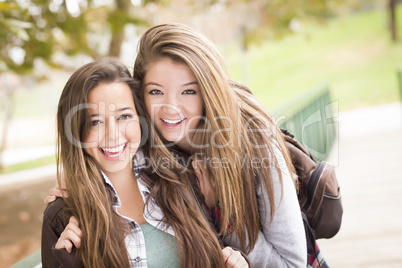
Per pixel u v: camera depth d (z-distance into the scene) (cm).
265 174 169
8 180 912
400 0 2772
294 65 2714
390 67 2234
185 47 167
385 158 725
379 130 979
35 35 559
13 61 599
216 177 171
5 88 1217
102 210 158
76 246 157
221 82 170
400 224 441
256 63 2930
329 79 2286
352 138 927
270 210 170
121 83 164
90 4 613
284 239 171
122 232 161
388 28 2845
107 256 159
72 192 161
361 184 603
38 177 901
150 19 789
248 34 1223
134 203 172
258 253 172
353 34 3003
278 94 2239
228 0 929
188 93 173
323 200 190
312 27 3306
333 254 393
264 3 1062
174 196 167
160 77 170
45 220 165
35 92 2433
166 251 165
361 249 395
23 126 1944
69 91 162
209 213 177
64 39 662
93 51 686
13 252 588
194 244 163
